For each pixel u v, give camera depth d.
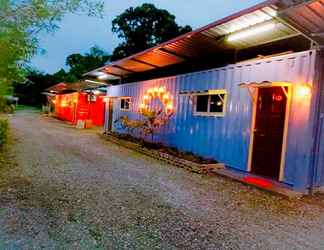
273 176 5.65
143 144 9.59
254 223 3.55
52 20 4.03
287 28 5.85
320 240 3.16
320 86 5.07
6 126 9.40
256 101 6.11
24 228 2.99
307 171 5.00
